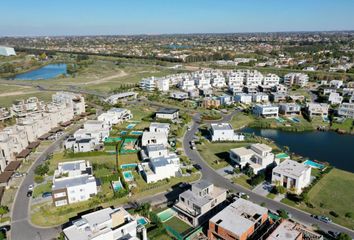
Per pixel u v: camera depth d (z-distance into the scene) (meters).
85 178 81.25
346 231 64.75
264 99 185.12
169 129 130.12
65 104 148.00
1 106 171.38
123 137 122.75
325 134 132.62
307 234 58.38
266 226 64.69
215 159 102.88
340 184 85.62
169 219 70.06
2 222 69.25
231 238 57.66
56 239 63.31
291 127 137.00
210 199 70.25
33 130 119.88
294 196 78.75
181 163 99.38
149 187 84.38
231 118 152.00
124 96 188.00
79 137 116.12
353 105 151.25
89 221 59.78
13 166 96.50
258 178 84.88
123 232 59.84
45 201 78.06
